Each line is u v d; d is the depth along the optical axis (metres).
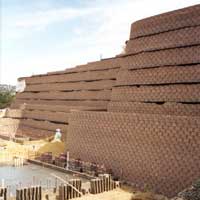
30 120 97.62
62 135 80.50
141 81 55.25
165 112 49.84
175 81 50.00
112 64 78.88
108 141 53.12
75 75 91.38
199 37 48.97
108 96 76.38
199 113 45.59
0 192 38.25
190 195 32.00
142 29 58.22
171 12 53.62
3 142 80.94
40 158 63.97
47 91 101.50
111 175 49.91
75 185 41.62
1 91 178.88
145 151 45.97
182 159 40.88
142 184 45.59
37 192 38.72
